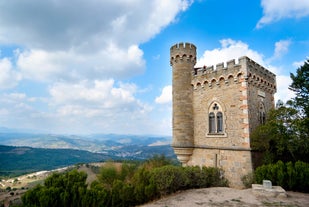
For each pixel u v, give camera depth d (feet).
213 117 71.10
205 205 39.40
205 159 70.59
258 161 61.36
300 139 55.16
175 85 80.02
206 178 58.23
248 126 60.44
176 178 51.52
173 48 82.53
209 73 73.46
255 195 45.96
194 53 81.92
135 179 49.73
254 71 67.26
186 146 74.43
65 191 38.42
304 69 64.80
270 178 51.11
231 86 66.69
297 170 50.01
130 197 45.98
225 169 64.03
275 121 57.72
